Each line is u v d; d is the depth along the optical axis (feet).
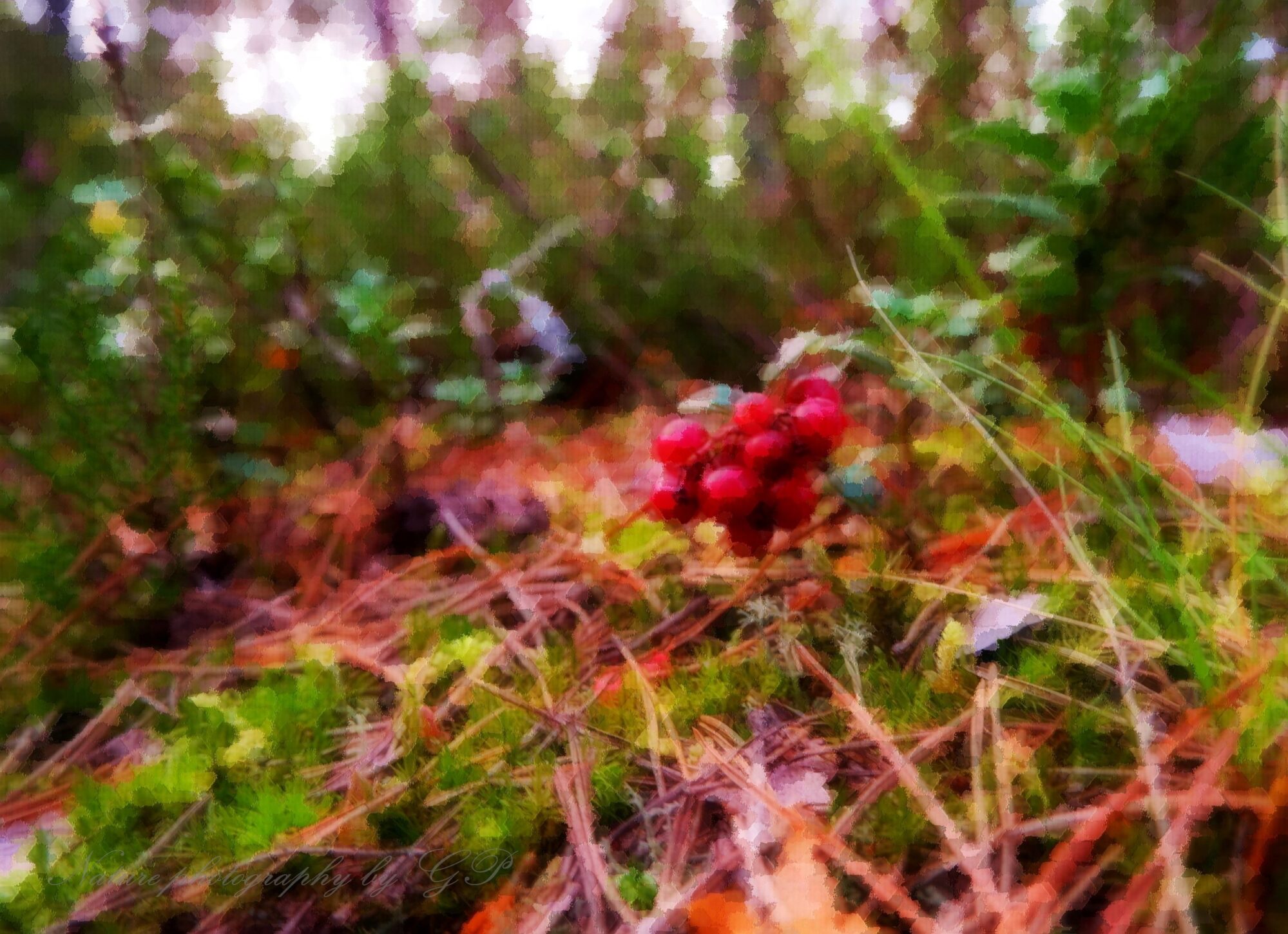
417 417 0.66
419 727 0.35
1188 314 0.51
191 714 0.38
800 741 0.34
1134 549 0.37
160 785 0.33
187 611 0.48
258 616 0.48
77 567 0.45
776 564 0.46
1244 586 0.37
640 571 0.47
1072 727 0.32
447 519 0.54
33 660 0.43
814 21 0.60
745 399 0.38
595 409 0.77
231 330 0.63
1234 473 0.38
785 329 0.73
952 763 0.32
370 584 0.50
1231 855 0.26
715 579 0.46
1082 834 0.27
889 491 0.46
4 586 0.46
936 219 0.51
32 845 0.33
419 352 0.74
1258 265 0.50
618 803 0.32
